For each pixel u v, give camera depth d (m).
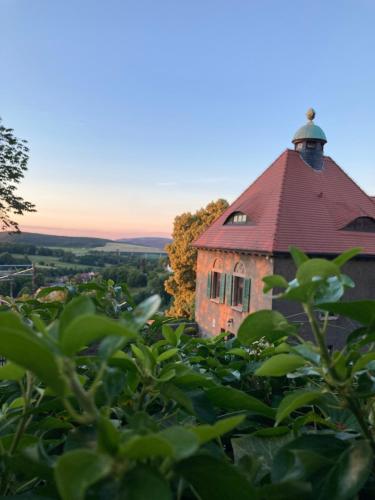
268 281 0.70
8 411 0.94
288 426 0.95
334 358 0.70
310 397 0.71
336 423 0.94
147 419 0.66
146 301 0.61
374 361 0.85
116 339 0.55
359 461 0.65
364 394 0.74
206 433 0.52
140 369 0.92
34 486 0.77
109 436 0.49
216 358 1.67
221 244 17.52
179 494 0.62
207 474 0.57
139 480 0.47
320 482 0.65
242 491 0.56
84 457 0.45
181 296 28.55
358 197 18.09
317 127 18.61
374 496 0.71
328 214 16.41
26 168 20.42
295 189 17.11
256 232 16.02
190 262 27.84
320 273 0.63
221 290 17.70
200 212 29.56
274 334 1.02
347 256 0.67
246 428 1.06
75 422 1.00
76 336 0.49
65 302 1.70
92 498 0.49
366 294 15.34
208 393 0.94
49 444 0.87
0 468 0.72
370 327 0.74
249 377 1.40
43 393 0.78
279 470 0.71
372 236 16.05
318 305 0.72
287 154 18.66
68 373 0.49
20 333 0.44
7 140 19.47
